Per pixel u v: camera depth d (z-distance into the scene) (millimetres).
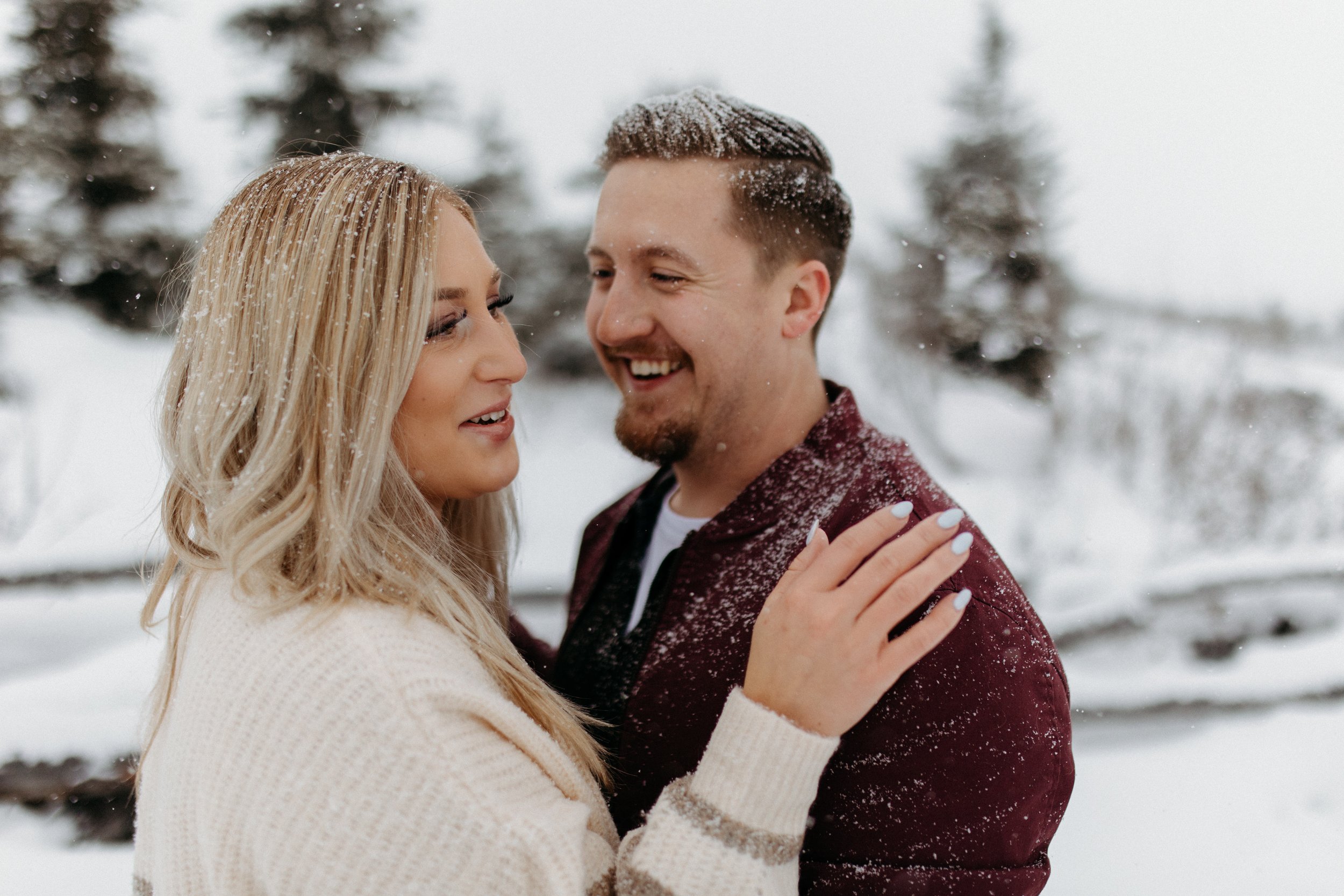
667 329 1408
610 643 1487
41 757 2752
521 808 903
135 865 1185
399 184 1085
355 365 1022
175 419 1152
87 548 5281
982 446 9844
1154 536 7305
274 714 897
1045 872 1146
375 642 930
